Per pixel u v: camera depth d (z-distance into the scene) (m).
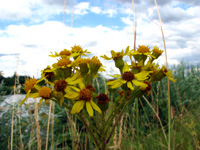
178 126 3.88
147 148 3.35
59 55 1.72
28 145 3.08
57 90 1.28
